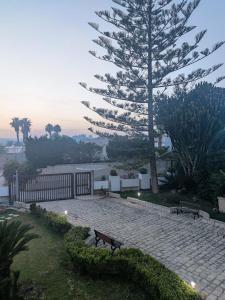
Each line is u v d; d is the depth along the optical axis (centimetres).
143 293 679
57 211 1570
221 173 1584
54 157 2825
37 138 2892
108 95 2030
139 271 702
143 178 2170
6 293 569
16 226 644
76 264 796
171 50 1920
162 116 1902
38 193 1930
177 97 1986
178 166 2084
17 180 1789
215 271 816
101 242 1046
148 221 1370
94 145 3275
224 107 1838
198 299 592
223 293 686
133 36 1947
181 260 898
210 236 1138
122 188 2120
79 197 1953
